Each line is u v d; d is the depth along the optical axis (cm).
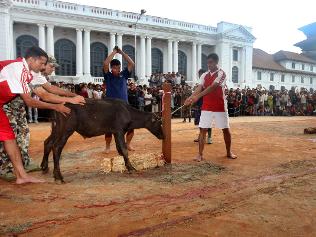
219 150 793
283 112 2934
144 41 4388
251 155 722
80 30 3944
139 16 4225
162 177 532
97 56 4250
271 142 929
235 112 2656
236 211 363
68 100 496
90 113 530
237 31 5084
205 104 664
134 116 588
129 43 4431
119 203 398
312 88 6944
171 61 4638
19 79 441
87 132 538
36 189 463
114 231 312
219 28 4975
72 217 351
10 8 3494
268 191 439
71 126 513
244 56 5238
